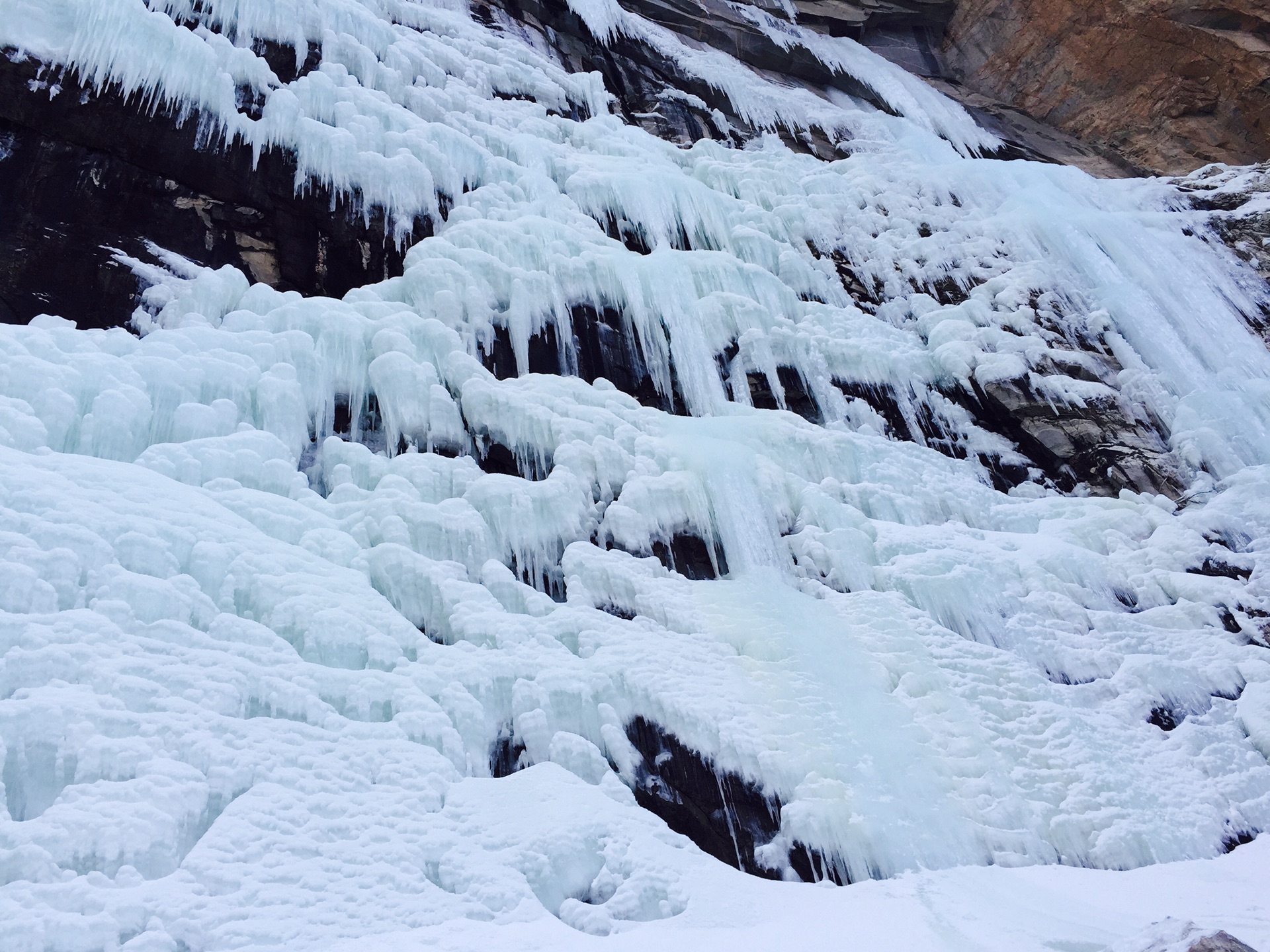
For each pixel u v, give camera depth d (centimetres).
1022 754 693
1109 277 1368
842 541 842
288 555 598
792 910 513
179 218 845
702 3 1747
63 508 525
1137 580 951
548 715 589
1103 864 641
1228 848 691
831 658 711
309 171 921
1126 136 1972
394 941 415
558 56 1480
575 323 973
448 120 1120
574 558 719
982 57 2067
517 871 482
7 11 802
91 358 648
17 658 443
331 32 1051
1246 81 1838
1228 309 1430
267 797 454
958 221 1452
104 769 427
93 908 377
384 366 779
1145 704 801
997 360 1183
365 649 565
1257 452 1148
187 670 487
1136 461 1124
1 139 782
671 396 1002
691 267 1098
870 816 597
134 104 840
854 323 1198
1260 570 977
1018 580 898
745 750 608
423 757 521
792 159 1519
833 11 1955
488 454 802
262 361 741
